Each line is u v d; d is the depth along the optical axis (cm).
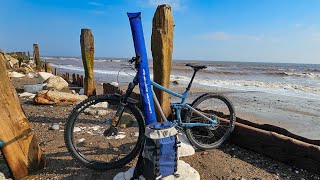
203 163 349
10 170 304
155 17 424
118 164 335
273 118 771
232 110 411
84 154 365
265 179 309
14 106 305
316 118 772
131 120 495
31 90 946
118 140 421
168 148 277
